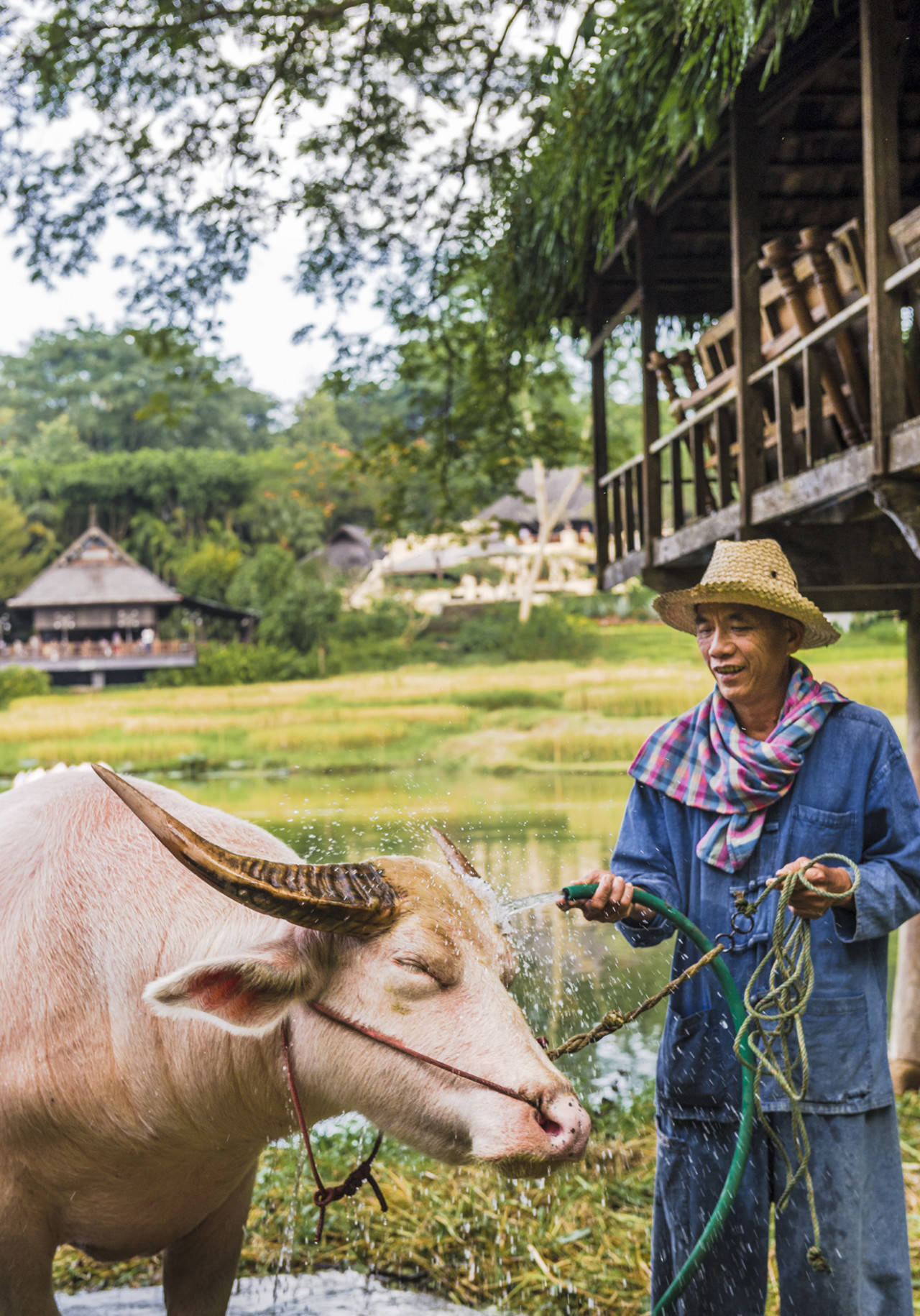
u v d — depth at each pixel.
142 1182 2.72
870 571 6.30
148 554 76.38
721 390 7.41
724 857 2.72
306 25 9.49
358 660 54.16
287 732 36.12
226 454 81.31
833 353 5.99
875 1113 2.65
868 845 2.72
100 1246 2.84
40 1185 2.67
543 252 8.59
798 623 2.78
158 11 9.15
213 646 59.34
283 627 56.97
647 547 8.03
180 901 2.65
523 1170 2.21
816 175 7.55
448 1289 3.77
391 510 12.85
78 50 9.21
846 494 5.26
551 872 10.78
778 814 2.71
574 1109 2.20
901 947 6.26
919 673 6.61
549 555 60.91
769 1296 3.64
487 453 12.52
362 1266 3.95
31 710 44.78
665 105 5.83
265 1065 2.51
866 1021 2.63
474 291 10.76
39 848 2.86
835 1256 2.56
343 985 2.40
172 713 43.00
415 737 34.84
